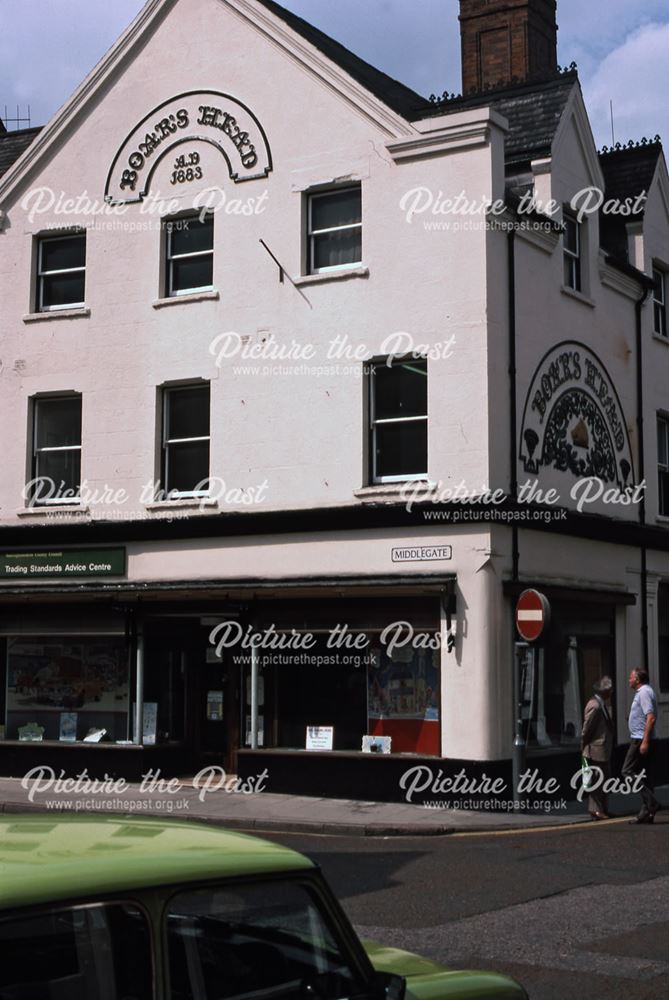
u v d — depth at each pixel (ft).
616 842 48.21
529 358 62.59
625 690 69.21
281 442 63.87
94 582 67.67
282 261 64.80
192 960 12.50
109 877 12.00
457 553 58.39
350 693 60.90
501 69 83.92
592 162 70.49
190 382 67.05
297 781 61.00
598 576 67.51
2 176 74.18
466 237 60.08
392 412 62.13
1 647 69.41
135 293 68.64
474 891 37.63
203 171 67.36
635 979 27.40
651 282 75.31
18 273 72.08
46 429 71.46
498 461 59.21
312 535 62.23
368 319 62.23
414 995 14.56
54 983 11.39
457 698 57.62
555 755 61.26
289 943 13.32
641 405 74.33
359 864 42.83
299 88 65.10
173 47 68.69
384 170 62.49
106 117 70.28
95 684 67.05
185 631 66.33
